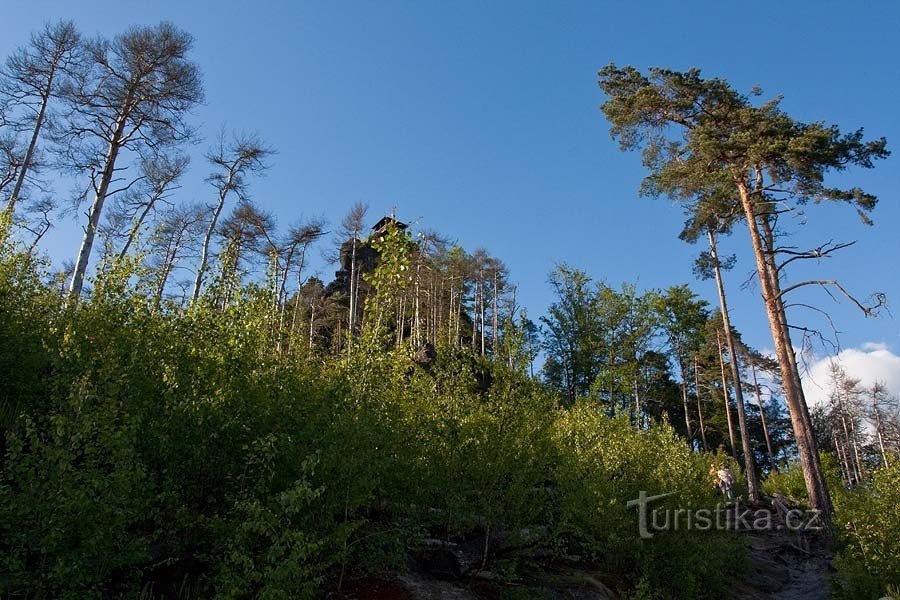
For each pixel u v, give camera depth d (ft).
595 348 81.30
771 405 159.94
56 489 15.12
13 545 15.43
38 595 15.07
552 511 31.76
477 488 26.99
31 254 31.65
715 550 35.78
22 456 16.07
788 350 58.75
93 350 20.26
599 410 41.60
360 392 23.40
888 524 33.19
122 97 66.39
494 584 26.91
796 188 59.57
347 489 20.94
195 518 19.66
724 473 60.39
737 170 60.13
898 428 160.76
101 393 18.03
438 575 26.37
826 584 42.57
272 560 17.25
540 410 29.40
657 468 36.52
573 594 29.17
